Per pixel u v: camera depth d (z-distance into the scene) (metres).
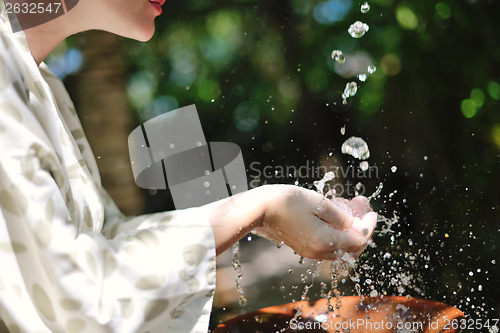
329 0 5.77
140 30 1.10
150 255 0.90
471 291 2.84
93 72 3.46
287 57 6.33
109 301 0.85
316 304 1.21
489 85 4.71
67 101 1.28
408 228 3.85
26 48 0.95
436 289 2.89
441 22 4.88
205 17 6.45
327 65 5.97
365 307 1.19
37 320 0.88
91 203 1.12
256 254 4.92
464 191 4.37
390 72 5.24
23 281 0.87
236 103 6.77
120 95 3.52
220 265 4.60
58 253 0.83
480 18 4.75
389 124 5.20
